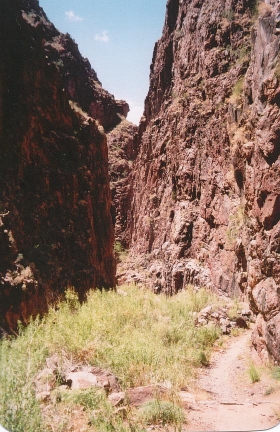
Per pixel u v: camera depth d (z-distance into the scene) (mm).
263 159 8984
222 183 22953
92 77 49969
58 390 5625
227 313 14758
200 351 10492
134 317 11570
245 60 23734
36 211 12312
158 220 32719
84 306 10430
